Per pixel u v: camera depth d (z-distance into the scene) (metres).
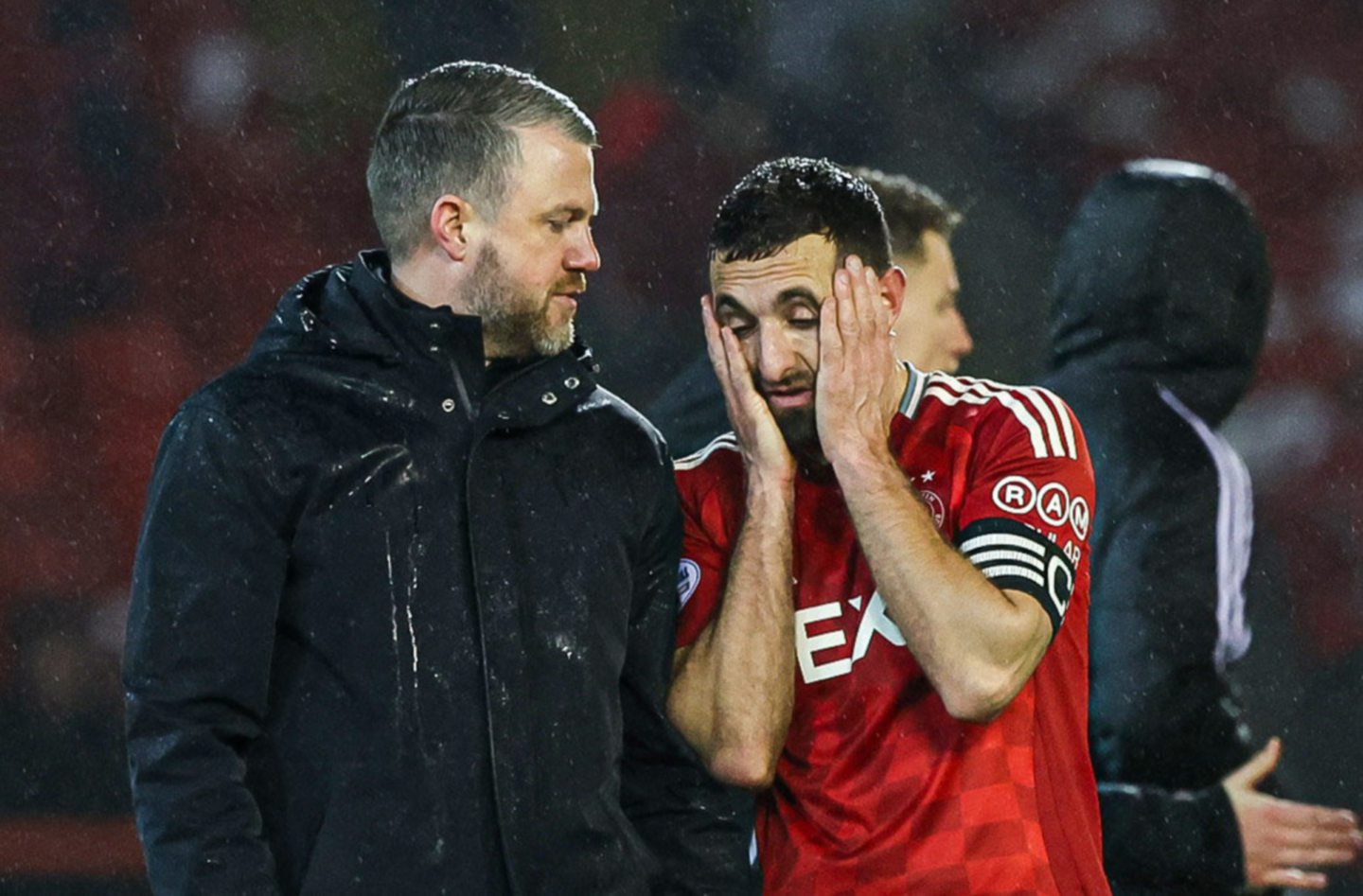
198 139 32.72
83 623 28.92
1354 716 28.56
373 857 8.97
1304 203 35.34
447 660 9.15
